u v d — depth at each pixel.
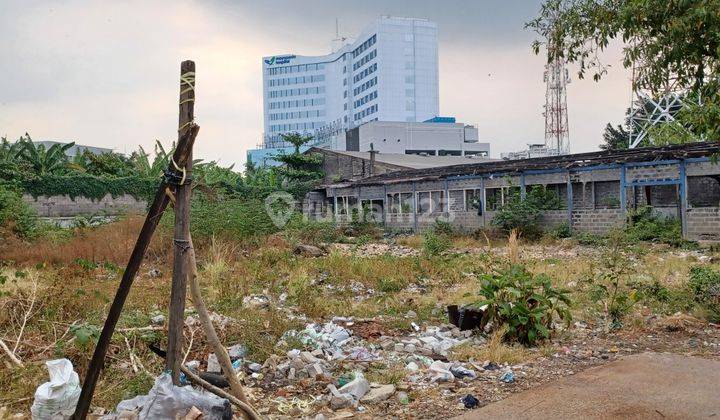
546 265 13.47
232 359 5.98
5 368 5.04
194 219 16.89
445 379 5.61
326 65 140.38
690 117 6.47
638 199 23.67
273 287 10.95
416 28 119.94
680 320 7.79
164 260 14.49
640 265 13.29
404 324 7.99
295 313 8.63
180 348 3.74
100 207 33.62
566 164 24.42
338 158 43.41
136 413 3.57
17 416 4.18
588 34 6.23
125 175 36.88
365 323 8.10
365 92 125.88
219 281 10.47
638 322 7.84
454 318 7.95
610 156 23.03
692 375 5.50
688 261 14.60
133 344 5.75
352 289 11.41
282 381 5.60
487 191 28.19
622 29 5.90
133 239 15.66
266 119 145.00
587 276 11.16
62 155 33.97
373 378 5.64
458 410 4.82
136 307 7.63
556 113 64.19
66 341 5.75
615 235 13.66
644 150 22.31
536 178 25.97
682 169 20.70
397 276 12.35
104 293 8.12
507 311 6.91
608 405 4.73
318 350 6.48
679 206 21.64
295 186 40.62
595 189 24.55
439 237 22.70
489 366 6.11
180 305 3.70
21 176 31.23
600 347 6.81
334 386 5.35
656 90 6.14
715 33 5.31
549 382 5.50
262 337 6.63
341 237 26.03
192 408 3.40
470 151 79.56
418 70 119.94
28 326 6.20
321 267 13.91
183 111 3.60
